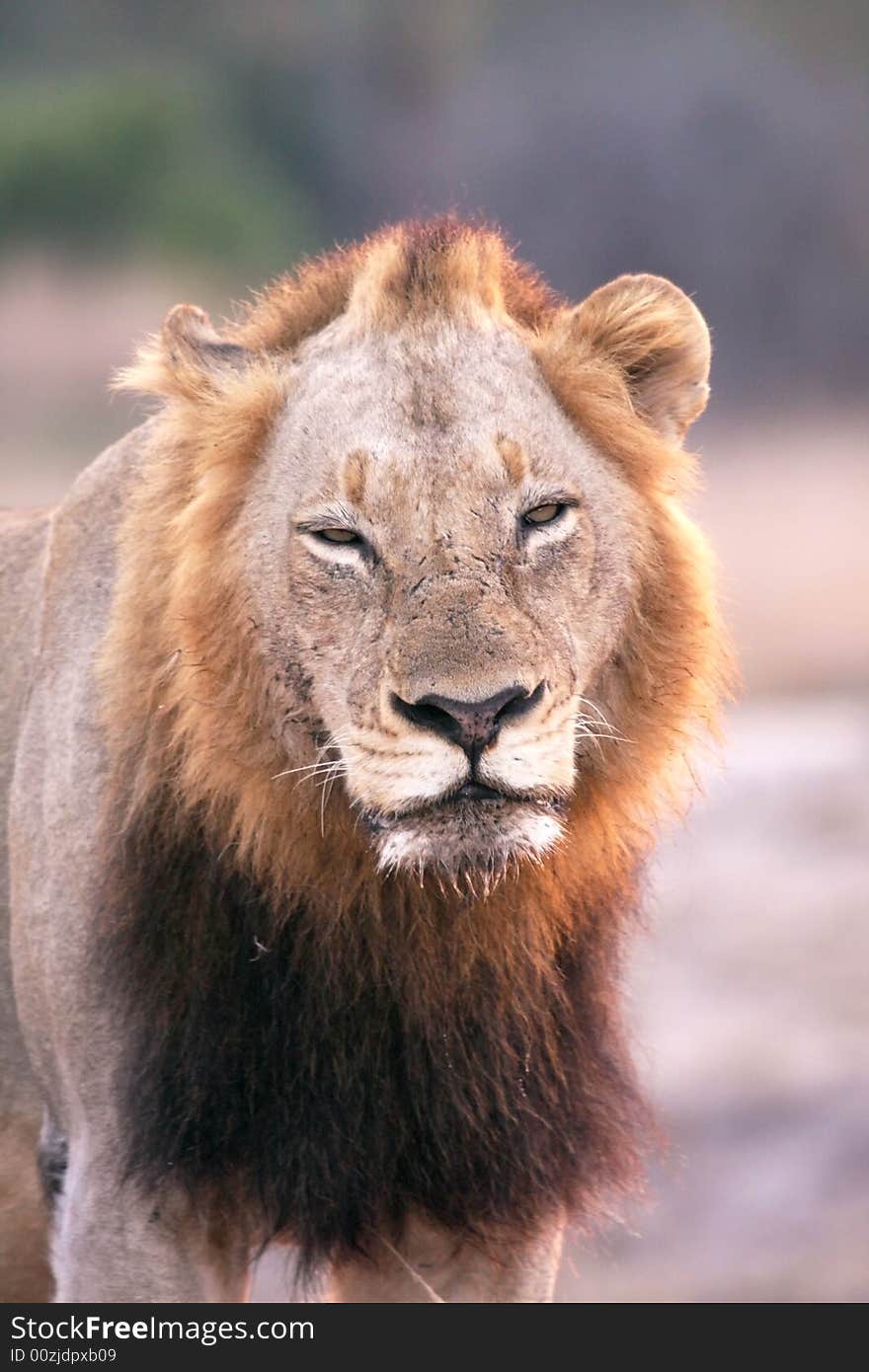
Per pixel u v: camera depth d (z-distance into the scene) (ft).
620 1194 34.50
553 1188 32.86
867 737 87.86
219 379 32.45
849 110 266.57
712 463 203.21
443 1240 33.22
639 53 267.80
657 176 242.37
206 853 31.73
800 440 214.07
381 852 29.60
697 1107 59.52
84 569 34.50
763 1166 56.75
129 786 31.96
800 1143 57.72
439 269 31.73
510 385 31.32
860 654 115.03
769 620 128.47
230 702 31.14
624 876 33.40
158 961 31.73
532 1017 32.55
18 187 227.81
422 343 31.32
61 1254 32.42
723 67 261.03
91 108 237.04
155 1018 31.63
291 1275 34.55
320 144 263.08
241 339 33.68
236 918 31.76
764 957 67.62
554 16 292.40
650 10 293.02
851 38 291.99
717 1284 51.13
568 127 250.16
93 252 226.58
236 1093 31.58
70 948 32.53
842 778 80.53
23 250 225.76
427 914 31.35
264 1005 31.78
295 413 31.53
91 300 216.33
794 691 106.11
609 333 32.76
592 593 31.12
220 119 258.16
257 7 278.87
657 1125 35.76
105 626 33.47
